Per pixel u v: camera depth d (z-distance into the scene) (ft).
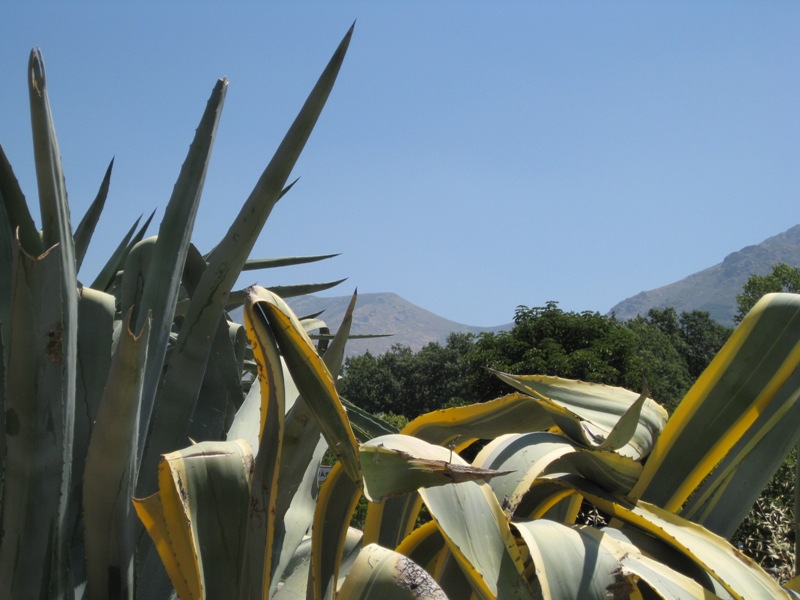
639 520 5.16
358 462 3.70
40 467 4.49
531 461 5.15
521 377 5.89
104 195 7.50
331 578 5.08
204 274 5.27
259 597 4.07
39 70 4.63
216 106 5.66
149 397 5.41
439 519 4.57
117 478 4.50
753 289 111.24
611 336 69.46
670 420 5.88
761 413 5.76
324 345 8.54
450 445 6.45
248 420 6.29
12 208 5.01
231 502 4.28
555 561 4.38
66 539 4.88
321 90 4.88
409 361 204.03
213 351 6.52
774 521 15.97
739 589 4.58
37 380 4.36
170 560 4.21
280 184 5.05
